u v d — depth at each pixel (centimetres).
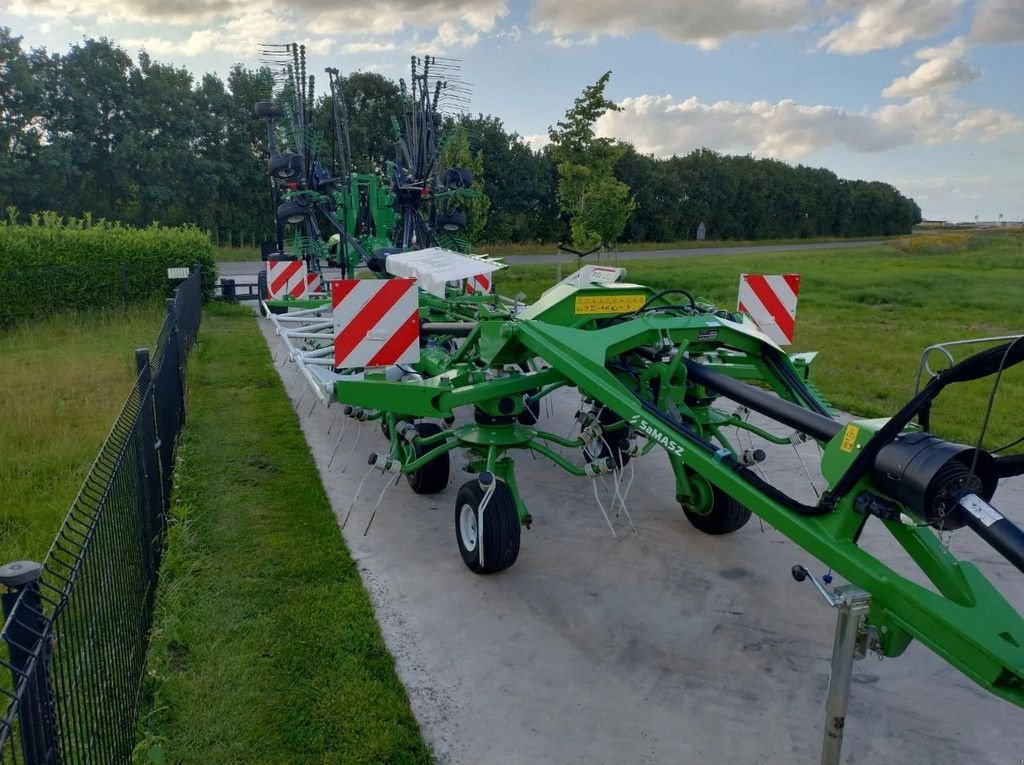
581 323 510
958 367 282
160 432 564
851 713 376
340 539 552
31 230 1512
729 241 7156
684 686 396
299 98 1188
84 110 4362
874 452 300
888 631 295
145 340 1320
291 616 446
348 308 552
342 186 1170
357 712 365
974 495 272
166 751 336
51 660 228
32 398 877
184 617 439
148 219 4644
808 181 8119
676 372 466
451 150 2273
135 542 393
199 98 4712
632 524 593
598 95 1995
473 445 536
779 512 333
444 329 645
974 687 398
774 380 493
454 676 401
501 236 5091
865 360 1200
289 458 718
